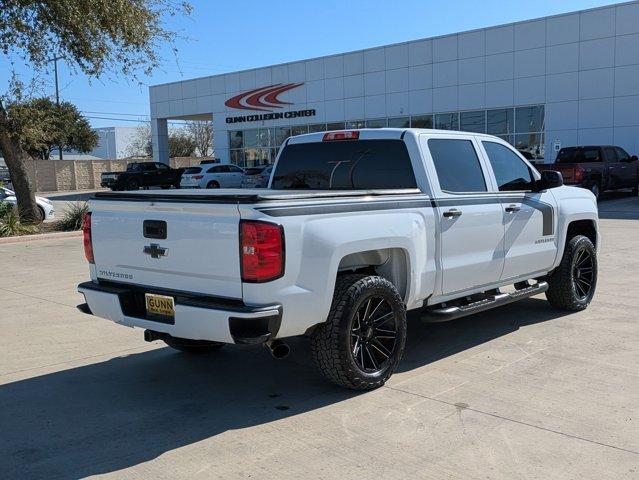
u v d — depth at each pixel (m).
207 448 4.07
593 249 7.60
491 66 29.25
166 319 4.66
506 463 3.75
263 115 38.44
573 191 7.48
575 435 4.11
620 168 23.44
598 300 8.02
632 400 4.68
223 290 4.36
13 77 17.30
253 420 4.51
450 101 30.77
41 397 5.04
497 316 7.35
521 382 5.11
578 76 26.84
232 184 33.41
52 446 4.14
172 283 4.67
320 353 4.76
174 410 4.74
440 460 3.81
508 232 6.23
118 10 15.92
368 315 4.94
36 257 12.84
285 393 5.05
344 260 4.91
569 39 26.89
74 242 15.37
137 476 3.71
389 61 32.62
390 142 5.73
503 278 6.32
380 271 5.32
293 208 4.32
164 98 43.59
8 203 17.16
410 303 5.29
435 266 5.43
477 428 4.25
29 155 57.22
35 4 15.84
